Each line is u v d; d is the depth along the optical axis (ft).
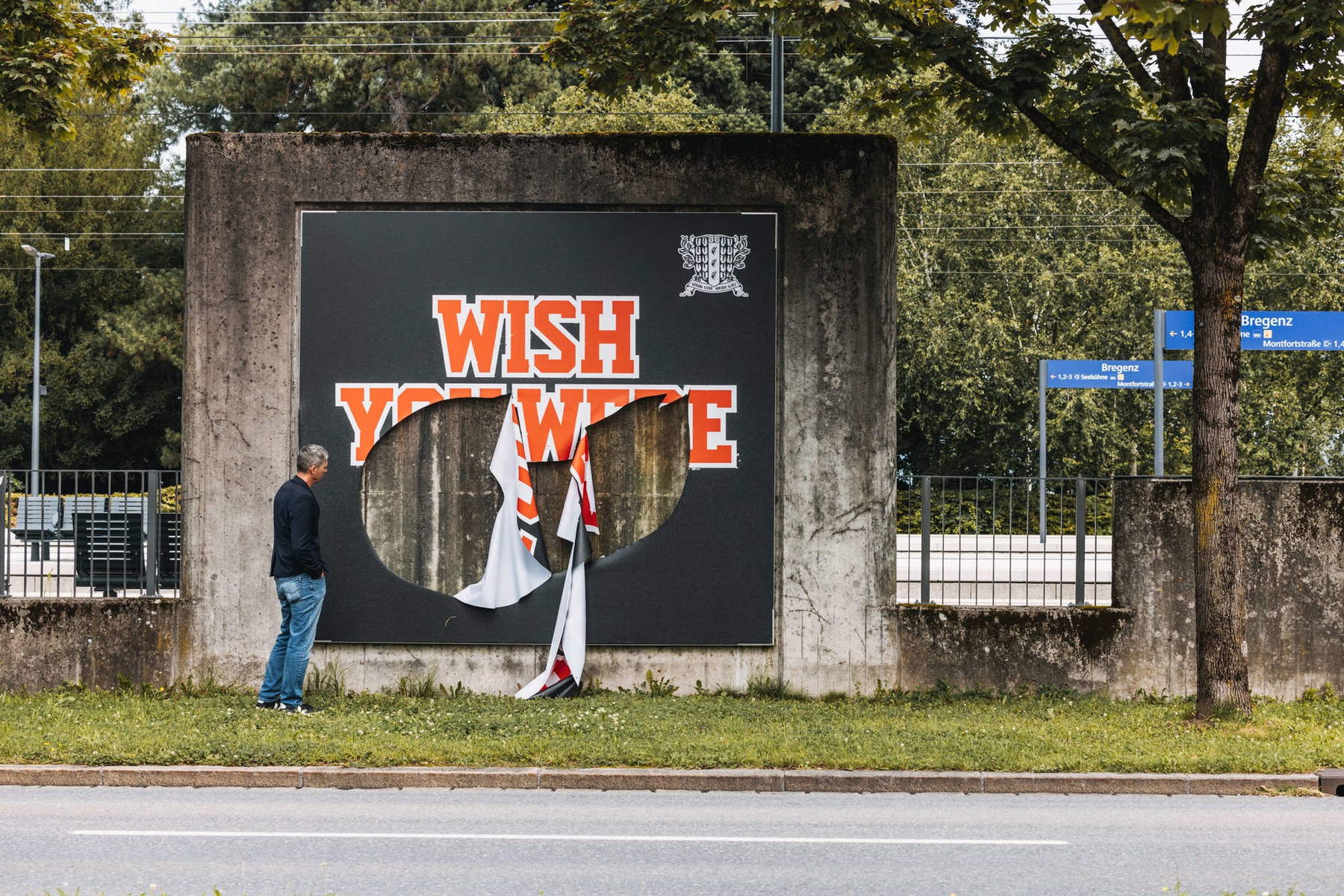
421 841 22.98
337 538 37.37
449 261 37.60
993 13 35.42
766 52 134.82
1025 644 37.35
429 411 37.68
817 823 24.79
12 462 152.35
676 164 37.58
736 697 37.06
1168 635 37.32
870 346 37.29
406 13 127.24
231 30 134.62
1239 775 28.09
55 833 23.49
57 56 37.09
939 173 127.34
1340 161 39.70
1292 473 119.65
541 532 37.65
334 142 37.50
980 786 27.84
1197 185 33.50
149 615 36.96
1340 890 20.45
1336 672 37.45
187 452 37.17
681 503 37.45
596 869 21.25
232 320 37.27
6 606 36.86
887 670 37.32
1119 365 79.36
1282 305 120.67
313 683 37.22
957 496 38.68
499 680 37.32
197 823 24.32
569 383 37.68
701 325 37.60
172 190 159.53
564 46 37.35
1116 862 21.99
